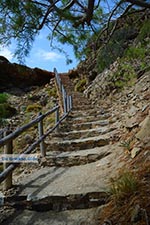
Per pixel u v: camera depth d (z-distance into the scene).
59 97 12.29
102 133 6.64
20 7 2.65
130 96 8.34
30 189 4.18
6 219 3.57
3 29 2.92
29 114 12.37
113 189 3.51
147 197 3.13
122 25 4.52
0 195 4.01
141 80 8.50
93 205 3.64
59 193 3.84
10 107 13.02
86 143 6.07
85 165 5.17
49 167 5.33
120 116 7.32
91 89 13.20
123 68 8.75
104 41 4.42
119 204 3.31
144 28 4.38
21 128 4.40
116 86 10.37
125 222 2.95
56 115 7.62
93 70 14.61
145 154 4.20
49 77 19.44
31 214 3.68
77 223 3.31
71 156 5.36
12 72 18.00
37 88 17.67
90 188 3.86
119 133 6.05
